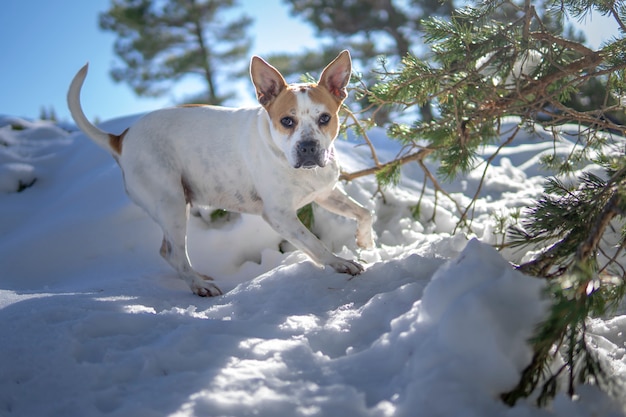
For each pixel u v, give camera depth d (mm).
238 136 3947
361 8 16766
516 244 3039
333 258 3584
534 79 3697
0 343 2764
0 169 5793
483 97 3639
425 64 3711
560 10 3371
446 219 5051
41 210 5441
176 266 4012
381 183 4461
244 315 3199
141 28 20906
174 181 4039
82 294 3738
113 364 2518
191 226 4875
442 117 3906
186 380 2357
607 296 2713
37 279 4668
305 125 3510
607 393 2221
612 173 3088
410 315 2564
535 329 2201
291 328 2820
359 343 2691
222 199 4121
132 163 4070
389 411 2115
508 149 6562
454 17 3529
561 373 2318
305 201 3873
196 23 20953
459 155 3809
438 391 2113
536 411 2125
